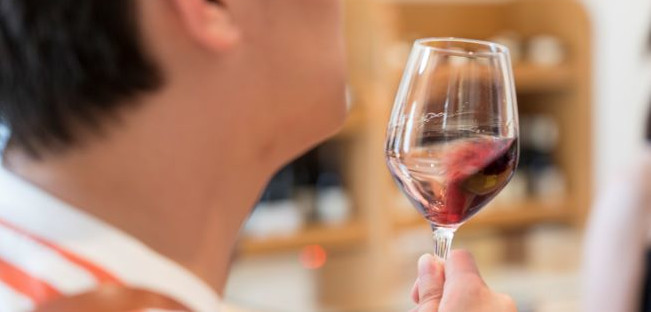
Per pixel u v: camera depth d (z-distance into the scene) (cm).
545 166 435
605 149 454
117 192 71
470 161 83
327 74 79
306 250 336
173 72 70
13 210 69
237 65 74
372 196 352
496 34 451
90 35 66
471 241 319
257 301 240
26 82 68
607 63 452
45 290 65
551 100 443
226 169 77
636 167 242
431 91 84
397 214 374
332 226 354
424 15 433
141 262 69
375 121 344
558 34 431
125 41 67
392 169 86
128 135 70
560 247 309
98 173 70
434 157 83
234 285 255
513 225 421
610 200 245
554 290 272
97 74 67
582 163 433
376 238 353
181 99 71
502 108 84
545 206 424
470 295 81
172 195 73
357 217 358
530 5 441
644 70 432
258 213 343
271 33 76
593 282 245
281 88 78
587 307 247
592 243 248
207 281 76
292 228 349
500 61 85
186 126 72
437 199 84
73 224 68
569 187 437
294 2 77
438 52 84
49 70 67
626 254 240
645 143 248
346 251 338
